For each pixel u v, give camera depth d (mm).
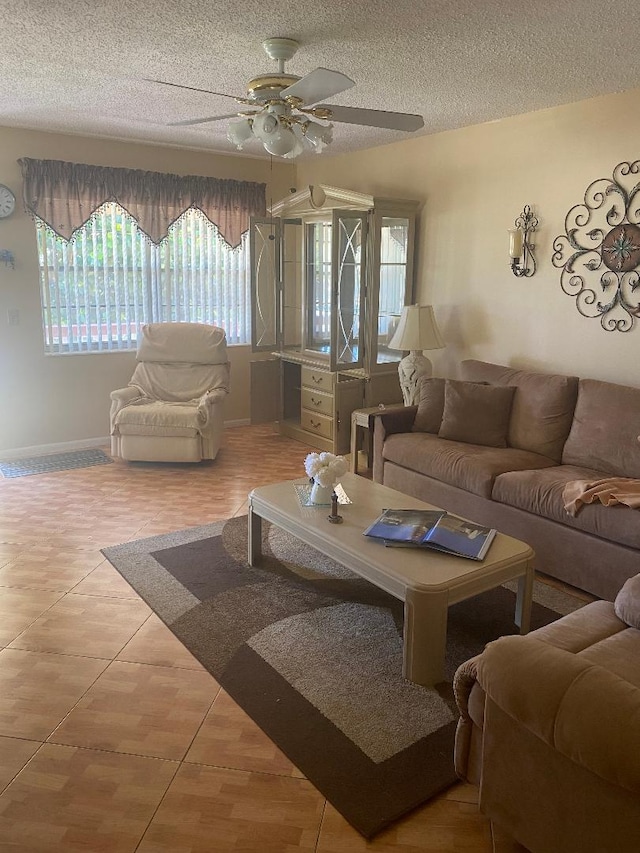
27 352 5180
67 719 2244
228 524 3939
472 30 2736
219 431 5246
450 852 1777
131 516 4047
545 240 4191
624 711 1408
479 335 4746
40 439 5371
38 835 1795
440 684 2473
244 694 2393
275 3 2475
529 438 3883
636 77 3402
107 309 5480
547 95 3766
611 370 3938
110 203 5316
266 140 2812
